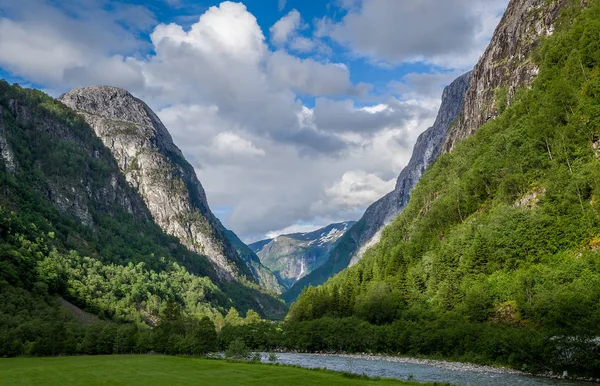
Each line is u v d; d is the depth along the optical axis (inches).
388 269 6707.7
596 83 5457.7
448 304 4845.0
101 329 5600.4
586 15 7308.1
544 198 5002.5
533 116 6407.5
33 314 6525.6
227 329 6245.1
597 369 2640.3
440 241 6560.0
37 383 2380.7
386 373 3228.3
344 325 5383.9
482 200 6520.7
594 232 4197.8
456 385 2413.9
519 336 3211.1
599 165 4547.2
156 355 4909.0
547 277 3919.8
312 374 2738.7
